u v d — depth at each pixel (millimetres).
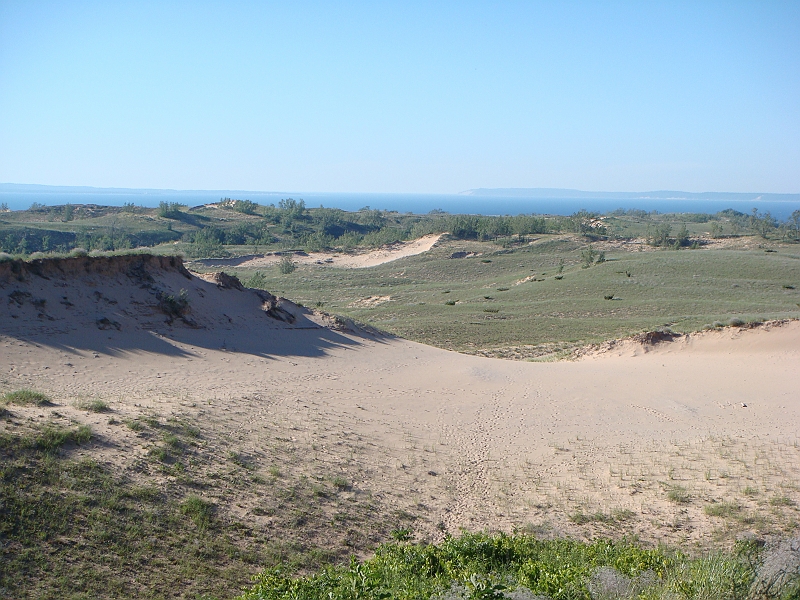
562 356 41375
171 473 13719
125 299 30938
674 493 15797
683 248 118625
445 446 20266
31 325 26109
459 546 11555
